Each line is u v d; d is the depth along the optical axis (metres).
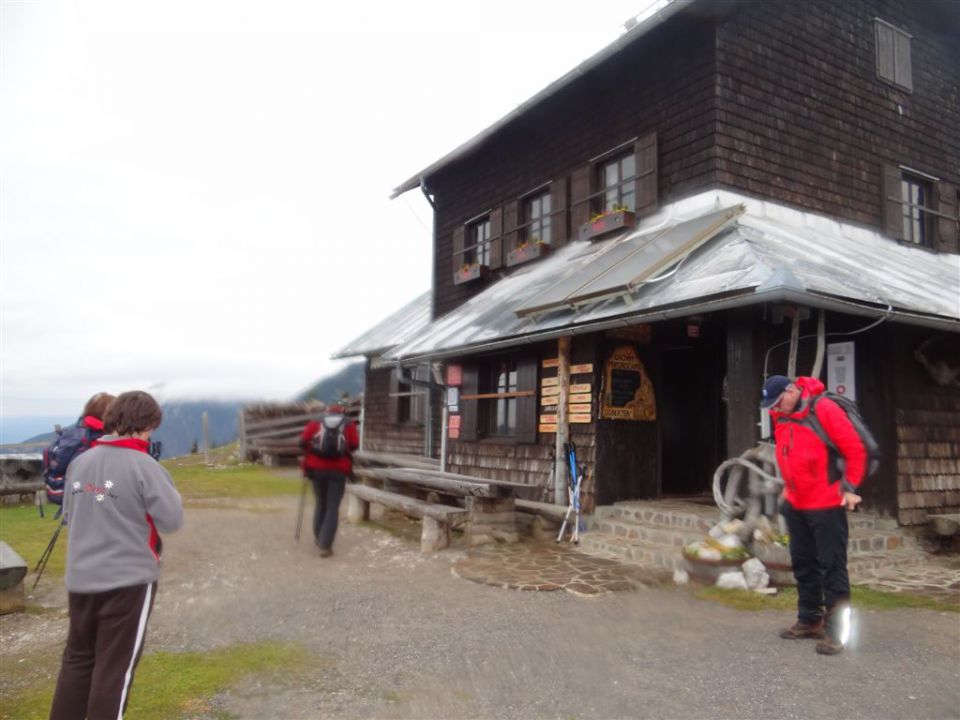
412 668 4.30
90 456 3.21
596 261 8.75
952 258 10.92
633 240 8.96
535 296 8.76
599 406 8.52
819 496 4.51
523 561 7.24
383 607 5.68
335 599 5.95
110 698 3.00
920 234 10.86
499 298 10.75
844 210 9.61
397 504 8.96
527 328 8.27
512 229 12.25
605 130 10.34
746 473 6.67
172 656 4.54
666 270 7.11
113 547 3.09
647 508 7.99
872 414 7.58
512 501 8.40
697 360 9.85
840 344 7.55
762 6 9.07
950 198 11.08
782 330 7.29
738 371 6.67
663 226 8.90
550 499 9.18
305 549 8.25
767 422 6.41
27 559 7.62
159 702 3.79
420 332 11.90
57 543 8.51
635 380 8.80
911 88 10.68
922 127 10.84
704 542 6.26
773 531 6.16
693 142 8.80
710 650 4.54
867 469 4.40
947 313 6.57
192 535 9.09
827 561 4.49
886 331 7.55
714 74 8.56
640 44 9.52
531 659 4.43
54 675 4.29
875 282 6.78
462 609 5.59
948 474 7.84
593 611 5.47
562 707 3.72
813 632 4.70
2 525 9.90
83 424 6.33
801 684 3.96
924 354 7.79
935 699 3.75
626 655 4.47
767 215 8.73
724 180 8.46
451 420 11.57
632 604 5.64
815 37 9.59
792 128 9.18
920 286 7.34
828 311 7.62
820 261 7.06
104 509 3.12
